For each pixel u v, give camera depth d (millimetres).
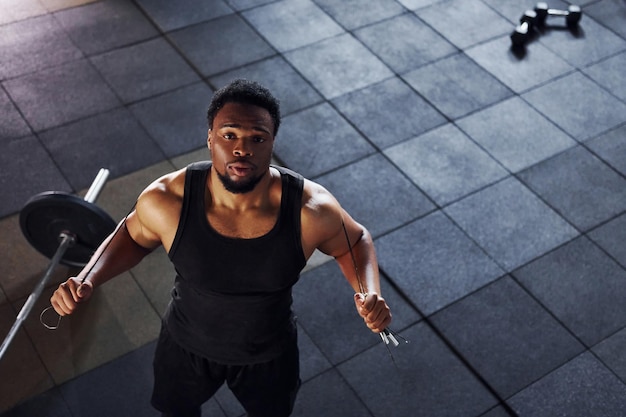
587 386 3279
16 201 3865
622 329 3518
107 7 5105
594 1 5551
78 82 4559
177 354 2309
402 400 3178
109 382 3168
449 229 3902
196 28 5027
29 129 4242
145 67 4711
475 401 3195
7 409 3047
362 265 2232
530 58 5020
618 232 3965
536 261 3785
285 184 2031
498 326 3484
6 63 4629
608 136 4523
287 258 2037
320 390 3188
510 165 4281
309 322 3432
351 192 4051
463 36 5160
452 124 4508
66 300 1975
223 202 2000
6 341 2896
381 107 4578
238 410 3084
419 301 3562
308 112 4504
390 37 5098
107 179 3730
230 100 1860
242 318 2135
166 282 3551
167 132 4320
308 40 5020
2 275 3512
